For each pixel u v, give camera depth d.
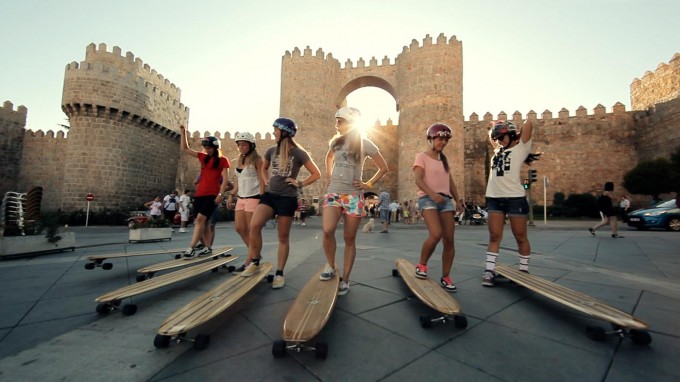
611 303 3.02
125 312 2.71
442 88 27.41
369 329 2.40
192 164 33.12
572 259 5.61
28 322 2.53
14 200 6.93
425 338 2.24
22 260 5.51
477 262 5.23
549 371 1.79
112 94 22.83
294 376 1.75
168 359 1.92
